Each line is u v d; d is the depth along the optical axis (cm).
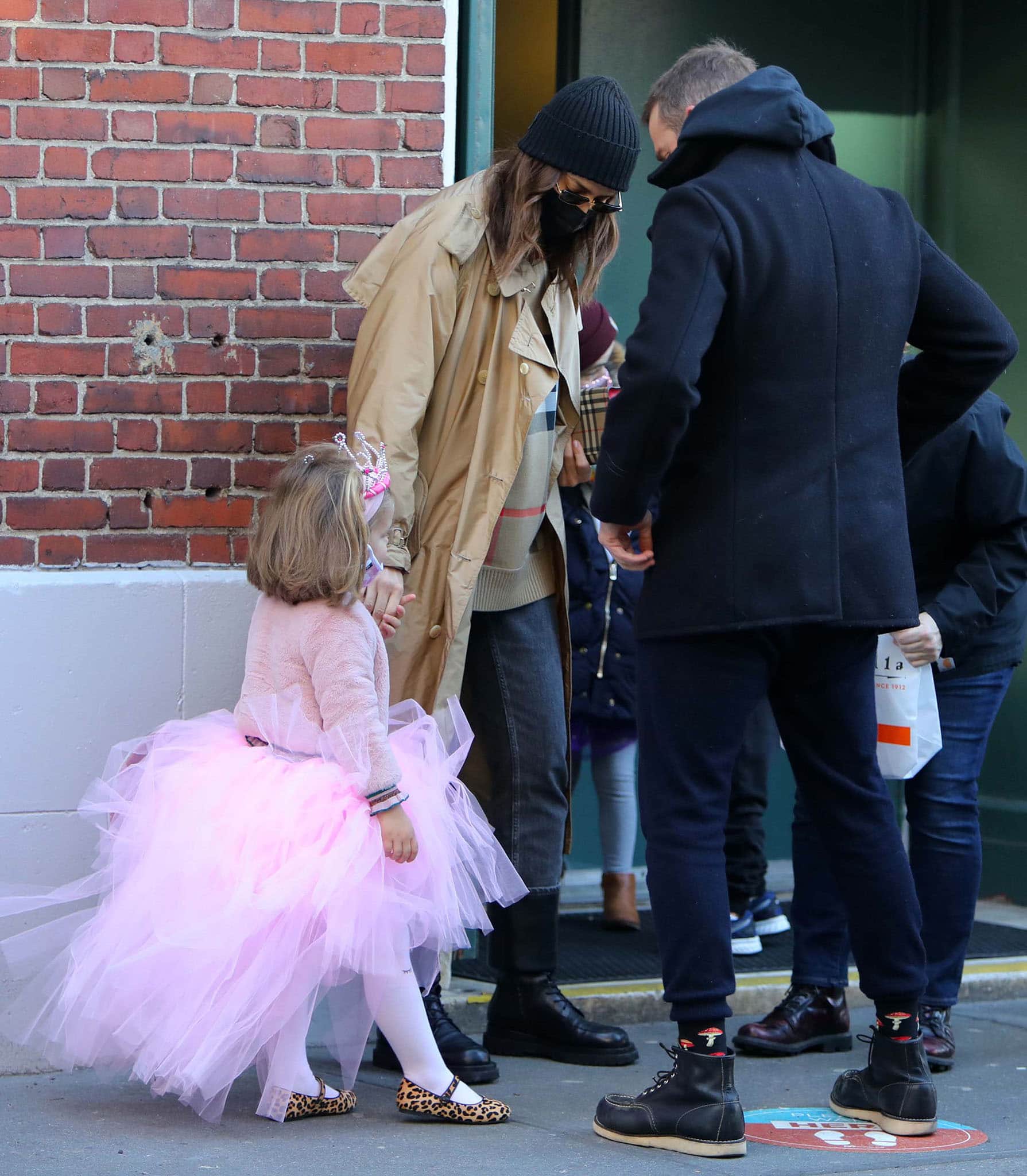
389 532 521
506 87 804
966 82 859
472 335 539
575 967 686
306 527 473
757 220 437
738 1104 455
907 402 499
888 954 471
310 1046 600
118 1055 484
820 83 857
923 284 472
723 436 444
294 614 484
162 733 511
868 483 452
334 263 601
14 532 577
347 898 458
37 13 574
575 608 738
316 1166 440
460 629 538
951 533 590
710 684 450
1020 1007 695
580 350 671
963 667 595
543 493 559
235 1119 494
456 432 544
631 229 838
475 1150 459
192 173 588
